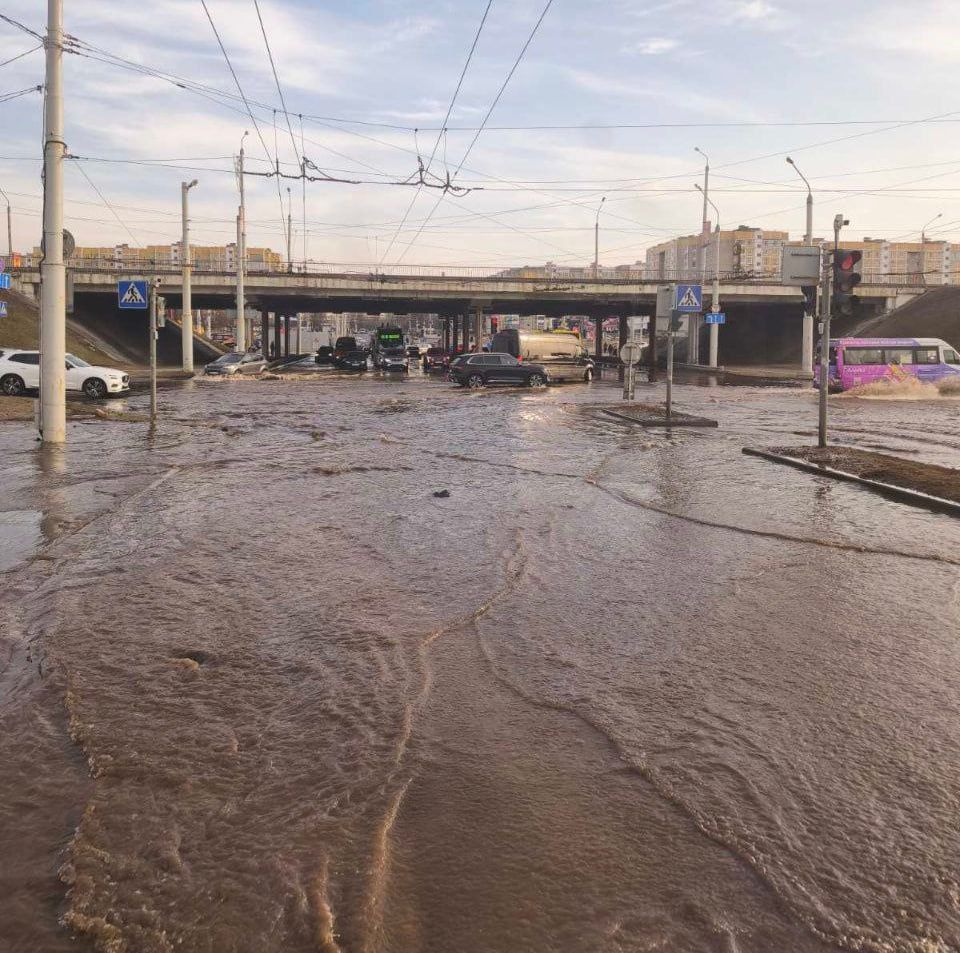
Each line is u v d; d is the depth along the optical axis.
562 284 66.25
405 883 2.93
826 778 3.69
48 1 15.23
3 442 16.42
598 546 8.16
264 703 4.42
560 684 4.72
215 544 8.00
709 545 8.24
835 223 16.23
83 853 3.08
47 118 15.45
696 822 3.32
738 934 2.70
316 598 6.30
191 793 3.51
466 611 6.04
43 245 15.82
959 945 2.66
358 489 11.39
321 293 62.94
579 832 3.25
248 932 2.68
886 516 9.77
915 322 61.72
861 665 5.06
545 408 26.95
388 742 3.98
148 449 15.65
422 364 64.50
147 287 19.44
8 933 2.68
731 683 4.76
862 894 2.90
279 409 26.03
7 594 6.32
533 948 2.63
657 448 16.66
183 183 48.75
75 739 3.99
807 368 51.69
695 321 68.56
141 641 5.34
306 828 3.25
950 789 3.60
